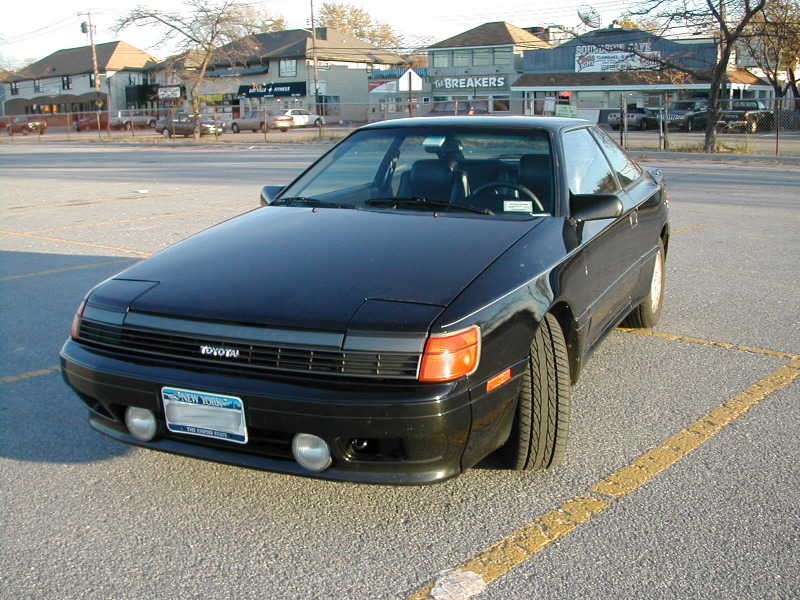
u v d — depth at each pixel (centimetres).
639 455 354
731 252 809
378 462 272
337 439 266
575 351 352
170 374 283
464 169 400
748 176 1636
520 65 5709
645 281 501
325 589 260
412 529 296
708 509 305
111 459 359
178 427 287
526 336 294
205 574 270
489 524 298
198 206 1189
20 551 285
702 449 358
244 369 276
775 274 707
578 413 402
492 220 359
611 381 448
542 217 364
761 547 278
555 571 267
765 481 327
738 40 2383
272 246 335
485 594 255
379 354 264
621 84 4672
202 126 3969
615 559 273
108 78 7194
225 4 3950
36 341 533
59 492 329
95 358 299
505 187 383
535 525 296
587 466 344
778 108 2209
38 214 1150
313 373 268
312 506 314
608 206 365
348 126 5112
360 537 291
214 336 279
